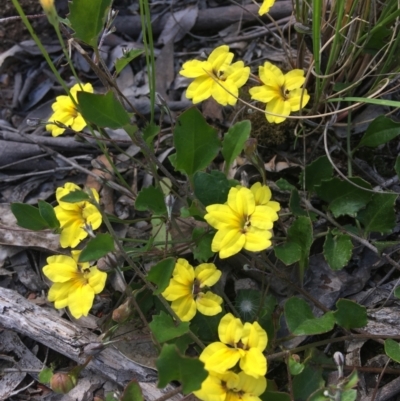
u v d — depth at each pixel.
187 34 0.36
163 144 0.31
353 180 0.25
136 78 0.34
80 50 0.22
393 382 0.23
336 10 0.27
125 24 0.36
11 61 0.36
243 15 0.35
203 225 0.27
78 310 0.23
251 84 0.31
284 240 0.27
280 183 0.26
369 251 0.27
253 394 0.21
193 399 0.23
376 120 0.26
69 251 0.28
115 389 0.25
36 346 0.27
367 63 0.28
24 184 0.31
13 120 0.34
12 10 0.35
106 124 0.21
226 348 0.21
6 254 0.28
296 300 0.22
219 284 0.26
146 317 0.26
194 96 0.25
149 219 0.27
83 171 0.30
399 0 0.24
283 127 0.30
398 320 0.25
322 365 0.23
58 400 0.25
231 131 0.24
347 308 0.22
